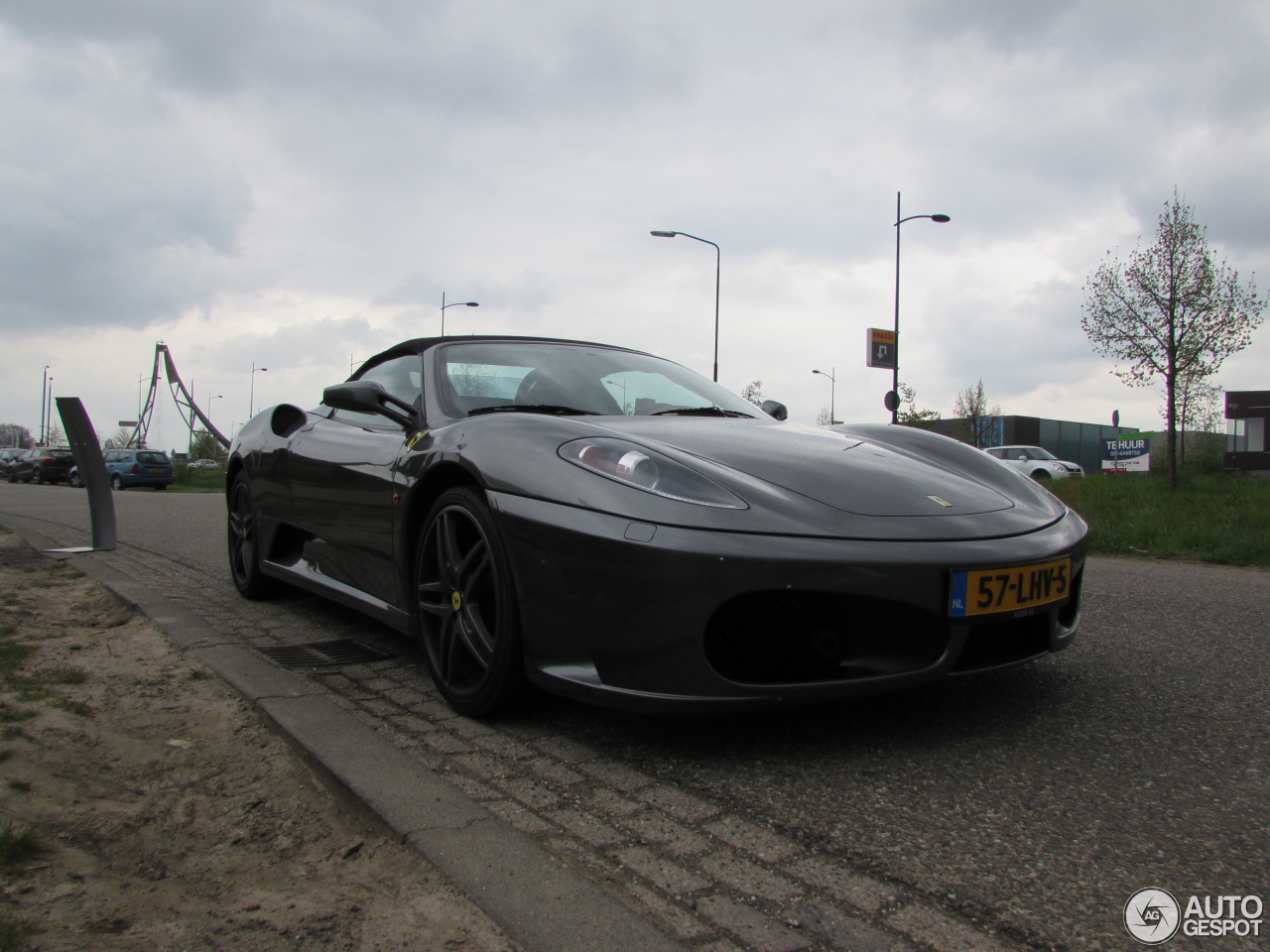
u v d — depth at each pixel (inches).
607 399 110.7
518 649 80.1
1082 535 87.6
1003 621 75.5
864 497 78.7
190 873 54.9
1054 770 71.2
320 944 46.1
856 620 72.4
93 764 72.3
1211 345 470.3
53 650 108.2
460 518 88.4
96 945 45.6
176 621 122.6
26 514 361.7
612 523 72.9
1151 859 56.3
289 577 132.6
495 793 67.0
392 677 101.3
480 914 48.9
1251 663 104.3
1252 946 46.4
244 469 150.8
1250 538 232.7
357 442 116.0
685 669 69.9
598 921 47.8
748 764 72.9
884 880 53.7
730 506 72.9
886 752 75.3
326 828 61.9
